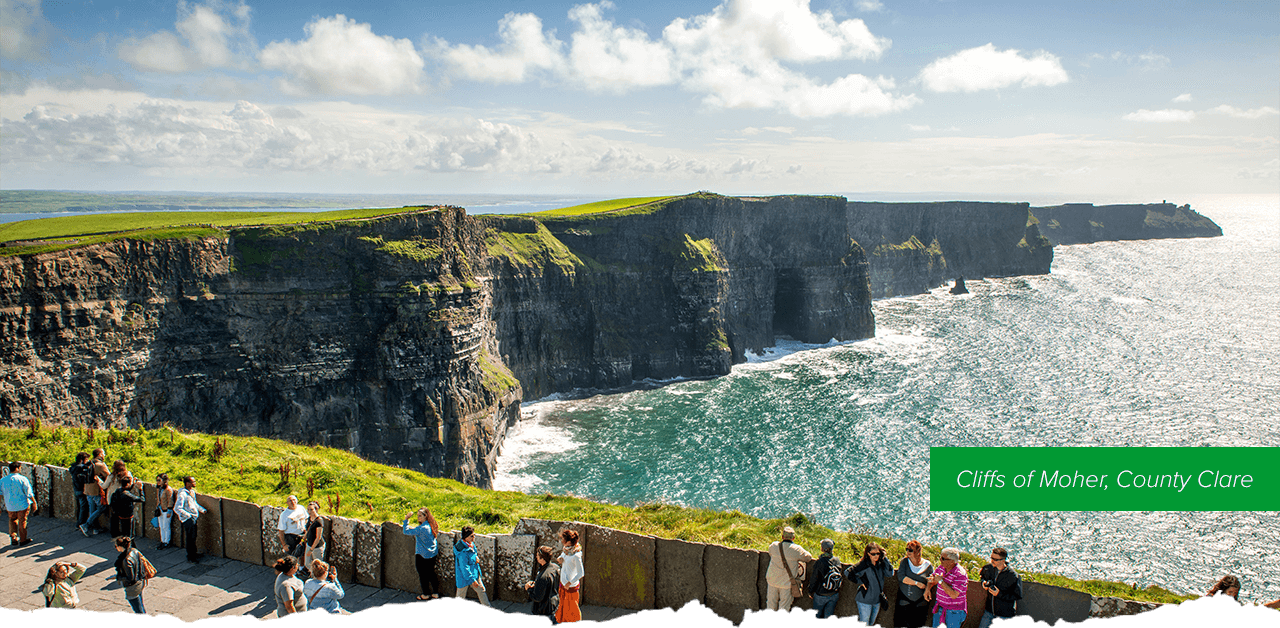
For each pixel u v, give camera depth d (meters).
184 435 34.47
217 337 72.94
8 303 56.84
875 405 110.38
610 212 138.12
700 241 142.75
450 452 82.62
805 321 162.88
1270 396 118.56
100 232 71.56
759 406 110.12
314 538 19.95
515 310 115.88
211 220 90.69
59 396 60.00
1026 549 65.38
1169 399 116.31
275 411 76.50
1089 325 182.12
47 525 23.83
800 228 165.38
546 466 86.31
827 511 72.62
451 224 93.00
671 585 18.72
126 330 65.44
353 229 82.06
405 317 81.81
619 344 128.25
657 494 77.12
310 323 78.50
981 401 113.12
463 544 18.50
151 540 22.95
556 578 17.31
